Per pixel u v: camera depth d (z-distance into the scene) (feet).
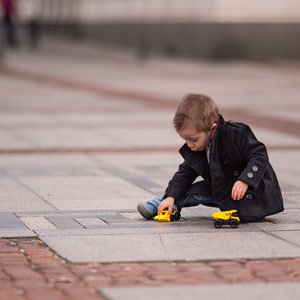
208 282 26.63
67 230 33.63
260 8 173.58
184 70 151.43
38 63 165.58
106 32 234.58
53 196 41.52
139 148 59.52
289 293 25.50
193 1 181.47
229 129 34.24
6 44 218.38
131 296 25.00
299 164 52.49
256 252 30.32
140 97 100.22
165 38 195.42
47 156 55.62
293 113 83.51
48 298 24.84
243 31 173.58
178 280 26.84
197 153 34.88
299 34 173.17
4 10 216.95
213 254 29.96
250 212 34.88
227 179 34.81
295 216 36.76
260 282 26.73
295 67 161.58
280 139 64.08
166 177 47.67
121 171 49.75
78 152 57.52
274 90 112.06
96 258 29.32
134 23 213.66
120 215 36.88
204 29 176.35
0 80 122.72
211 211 37.93
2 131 68.03
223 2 173.06
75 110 84.94
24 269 28.14
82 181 46.06
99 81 124.16
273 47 174.50
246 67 161.17
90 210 38.01
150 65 164.45
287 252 30.40
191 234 33.06
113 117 79.41
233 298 24.93
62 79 126.72
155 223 35.19
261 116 80.69
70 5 265.75
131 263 28.78
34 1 294.25
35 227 34.35
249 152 34.27
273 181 35.65
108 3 233.55
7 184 44.93
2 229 33.86
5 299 24.75
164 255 29.76
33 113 81.76
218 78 132.87
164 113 83.41
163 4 196.95
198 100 33.81
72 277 27.14
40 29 289.53
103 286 26.09
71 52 206.18
